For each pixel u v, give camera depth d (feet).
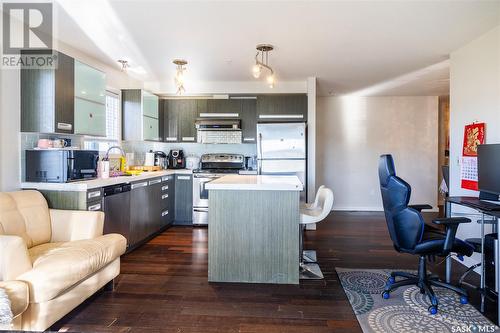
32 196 9.02
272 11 8.95
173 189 17.65
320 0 8.34
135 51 12.44
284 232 9.53
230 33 10.55
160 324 7.31
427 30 10.30
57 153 10.05
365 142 23.12
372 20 9.55
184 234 15.80
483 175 9.27
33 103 9.86
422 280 8.73
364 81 17.84
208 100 18.56
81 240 8.66
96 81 11.89
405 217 8.39
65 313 7.06
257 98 17.93
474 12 9.02
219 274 9.71
